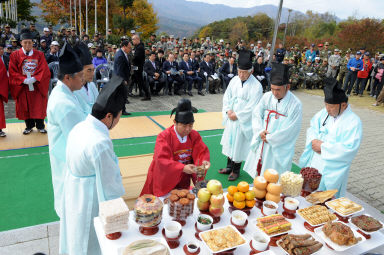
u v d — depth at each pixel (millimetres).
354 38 31625
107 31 20094
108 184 1989
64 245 2369
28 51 5191
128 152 5238
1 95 5172
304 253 1669
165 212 2051
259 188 2186
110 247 1682
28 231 2982
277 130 3359
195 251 1668
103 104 1919
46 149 5039
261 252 1660
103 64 8852
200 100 10188
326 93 2738
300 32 52812
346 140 2742
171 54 10469
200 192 2000
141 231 1820
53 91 2635
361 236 1884
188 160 2629
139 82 9281
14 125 6184
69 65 2543
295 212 2139
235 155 4270
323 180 2848
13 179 4027
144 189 2721
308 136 3146
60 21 44750
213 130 6773
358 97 12469
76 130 2012
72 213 2057
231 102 4297
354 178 4859
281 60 14000
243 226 1904
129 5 34844
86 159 1924
